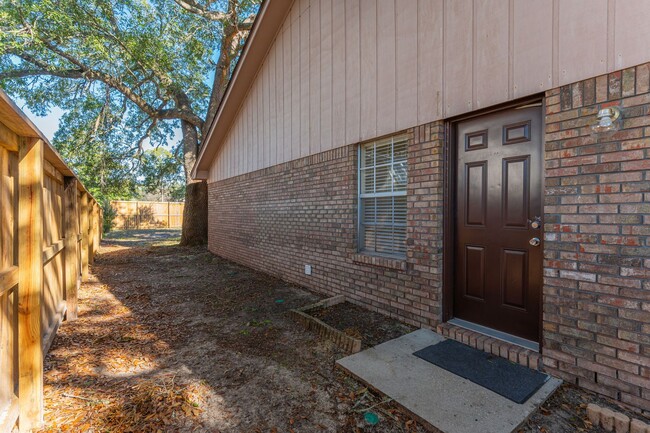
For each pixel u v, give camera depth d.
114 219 24.06
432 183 3.58
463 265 3.52
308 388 2.63
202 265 8.51
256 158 7.63
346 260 4.86
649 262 2.14
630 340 2.22
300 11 5.86
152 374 2.90
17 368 2.24
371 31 4.35
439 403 2.31
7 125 2.05
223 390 2.62
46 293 3.55
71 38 11.61
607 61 2.32
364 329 3.74
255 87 7.61
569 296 2.52
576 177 2.47
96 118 15.06
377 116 4.29
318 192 5.49
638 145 2.19
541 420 2.16
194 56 13.73
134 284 6.42
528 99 2.84
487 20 3.07
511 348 2.90
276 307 4.80
